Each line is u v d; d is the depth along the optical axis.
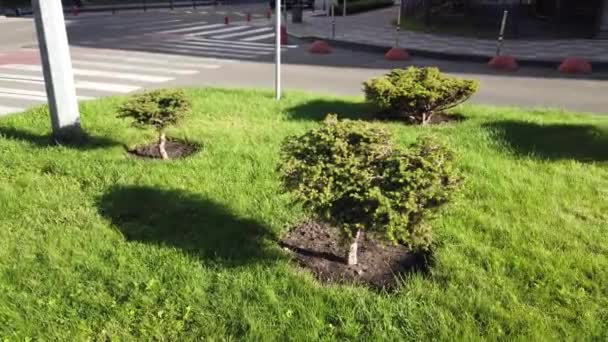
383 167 3.53
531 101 10.02
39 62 13.55
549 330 3.11
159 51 16.08
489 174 5.49
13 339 3.04
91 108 8.28
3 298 3.40
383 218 3.31
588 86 11.48
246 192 5.06
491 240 4.18
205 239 4.16
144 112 5.79
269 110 8.28
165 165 5.79
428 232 3.59
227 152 6.18
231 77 12.20
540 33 19.64
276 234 4.30
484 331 3.11
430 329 3.12
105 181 5.35
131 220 4.56
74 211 4.66
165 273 3.66
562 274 3.68
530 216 4.57
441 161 3.54
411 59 15.51
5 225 4.38
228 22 25.27
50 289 3.50
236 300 3.37
